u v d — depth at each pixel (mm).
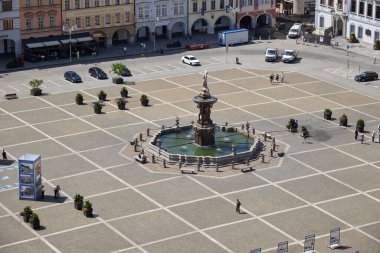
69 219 146750
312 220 147375
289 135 185500
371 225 145750
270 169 167875
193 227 144625
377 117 197500
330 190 159000
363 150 178125
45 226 144250
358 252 132625
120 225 145000
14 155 173250
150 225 145125
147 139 181625
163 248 137875
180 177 163875
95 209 150500
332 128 190250
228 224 145625
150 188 159125
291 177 164375
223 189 159000
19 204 152000
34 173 151875
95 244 138750
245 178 163750
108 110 199250
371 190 159250
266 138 182375
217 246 138500
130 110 199375
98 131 186375
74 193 156625
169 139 181250
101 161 170875
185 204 152875
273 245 138750
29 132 185500
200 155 172625
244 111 199750
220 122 191875
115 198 154875
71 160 171125
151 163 170125
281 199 155000
